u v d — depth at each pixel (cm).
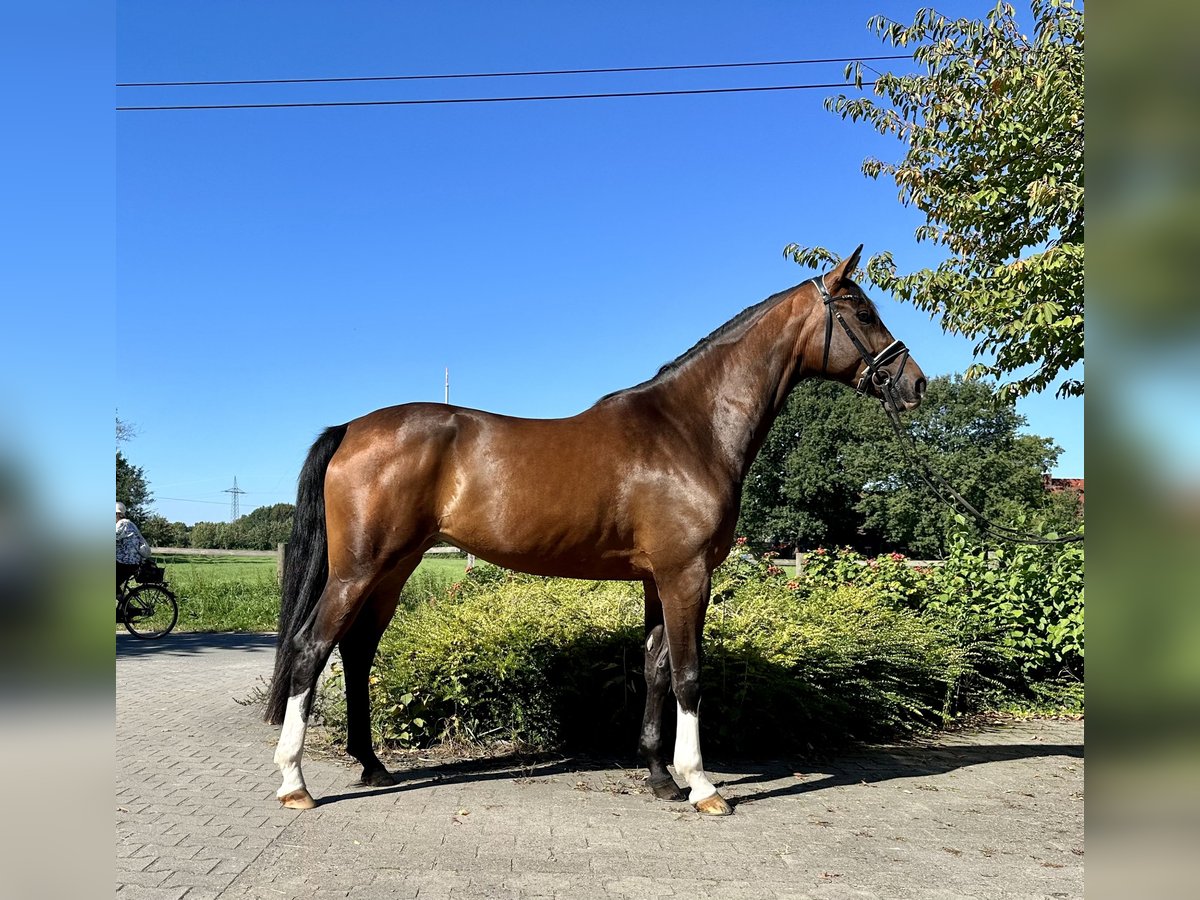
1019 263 543
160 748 516
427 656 530
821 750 562
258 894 298
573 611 586
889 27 667
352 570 404
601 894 307
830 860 348
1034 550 761
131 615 1147
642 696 542
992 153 620
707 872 331
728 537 430
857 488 4506
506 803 415
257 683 766
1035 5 616
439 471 411
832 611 658
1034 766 521
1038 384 640
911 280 674
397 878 317
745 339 452
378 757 505
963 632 720
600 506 411
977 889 320
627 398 444
